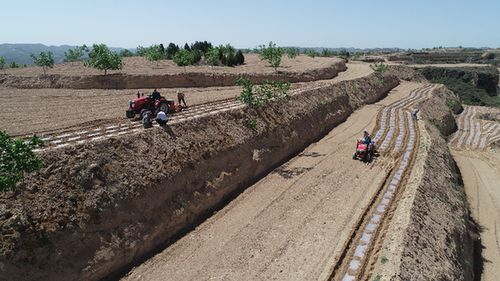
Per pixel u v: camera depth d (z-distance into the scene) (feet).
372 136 122.11
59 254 50.26
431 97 198.18
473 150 154.81
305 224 70.03
